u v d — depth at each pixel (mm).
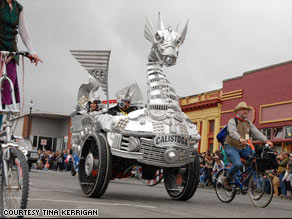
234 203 8016
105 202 6344
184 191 7465
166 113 7039
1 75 4496
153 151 6805
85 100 9383
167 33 7379
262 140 7828
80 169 7453
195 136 7273
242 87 27828
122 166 7605
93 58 8430
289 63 24453
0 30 4703
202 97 32062
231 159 7738
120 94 8555
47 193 7430
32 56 4789
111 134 6883
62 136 46781
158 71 7527
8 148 4254
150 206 6188
